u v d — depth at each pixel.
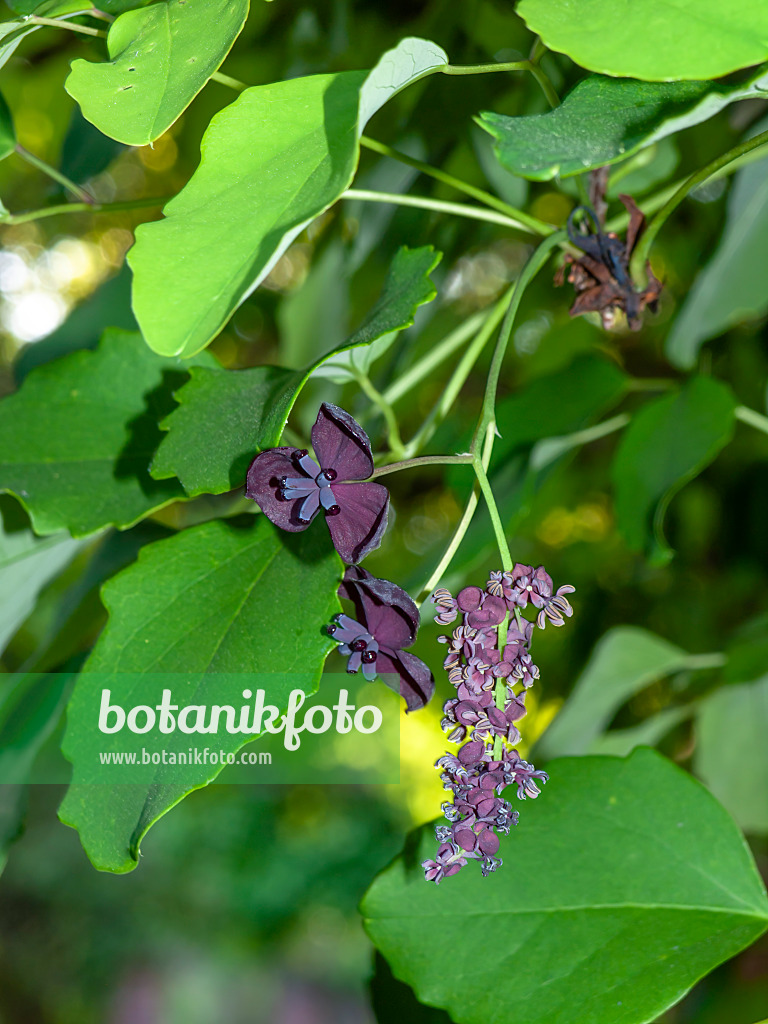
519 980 0.31
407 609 0.28
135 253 0.27
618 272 0.34
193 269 0.27
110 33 0.29
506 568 0.28
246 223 0.27
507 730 0.28
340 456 0.28
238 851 1.93
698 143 0.50
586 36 0.27
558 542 1.06
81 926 1.93
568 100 0.29
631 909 0.32
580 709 0.48
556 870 0.32
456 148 0.51
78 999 1.84
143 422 0.36
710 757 0.50
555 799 0.33
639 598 0.80
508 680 0.28
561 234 0.33
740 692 0.49
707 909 0.32
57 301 1.37
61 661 0.40
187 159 0.64
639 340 0.78
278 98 0.28
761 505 0.72
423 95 0.48
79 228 1.21
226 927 1.93
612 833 0.33
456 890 0.32
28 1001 1.85
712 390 0.40
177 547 0.31
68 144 0.45
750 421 0.42
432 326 0.66
